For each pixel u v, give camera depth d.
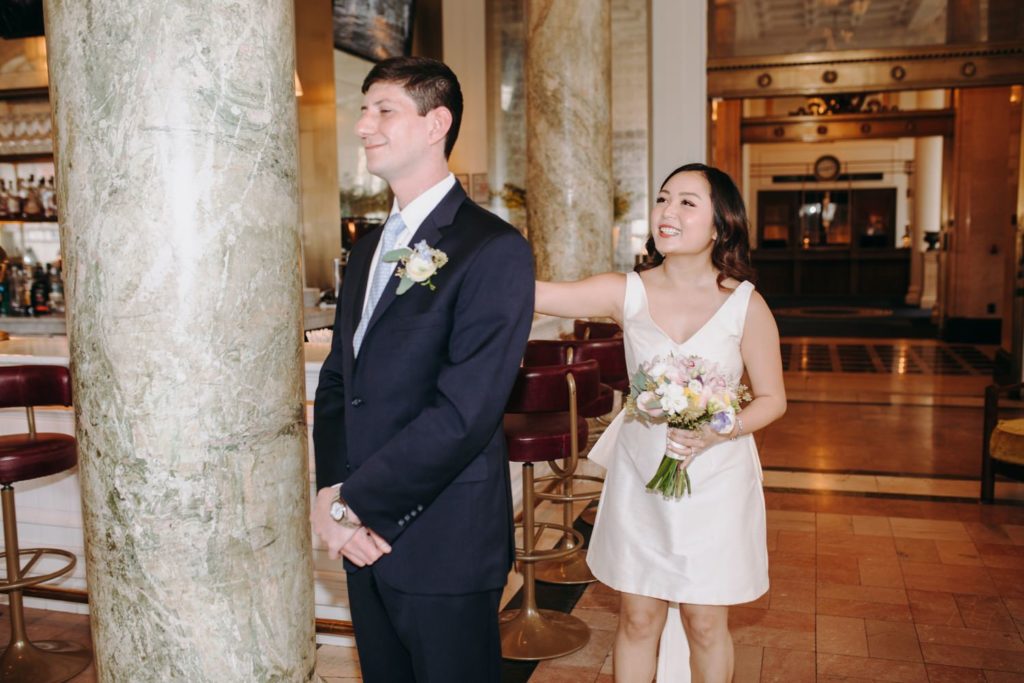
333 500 1.98
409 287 2.01
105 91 1.99
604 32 7.31
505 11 11.11
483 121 11.36
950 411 8.62
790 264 25.44
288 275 2.22
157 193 2.00
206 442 2.07
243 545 2.14
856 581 4.39
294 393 2.26
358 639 2.23
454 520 2.04
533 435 3.59
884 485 6.13
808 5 10.94
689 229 2.54
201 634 2.11
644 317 2.64
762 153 27.86
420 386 2.01
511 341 1.96
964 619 3.93
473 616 2.07
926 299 20.77
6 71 8.12
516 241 2.02
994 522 5.30
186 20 1.98
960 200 13.98
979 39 10.89
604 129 7.36
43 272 8.05
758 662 3.55
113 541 2.11
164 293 2.02
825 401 9.19
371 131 2.06
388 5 10.50
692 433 2.43
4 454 3.45
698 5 9.88
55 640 3.83
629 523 2.64
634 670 2.72
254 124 2.09
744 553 2.57
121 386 2.05
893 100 22.38
